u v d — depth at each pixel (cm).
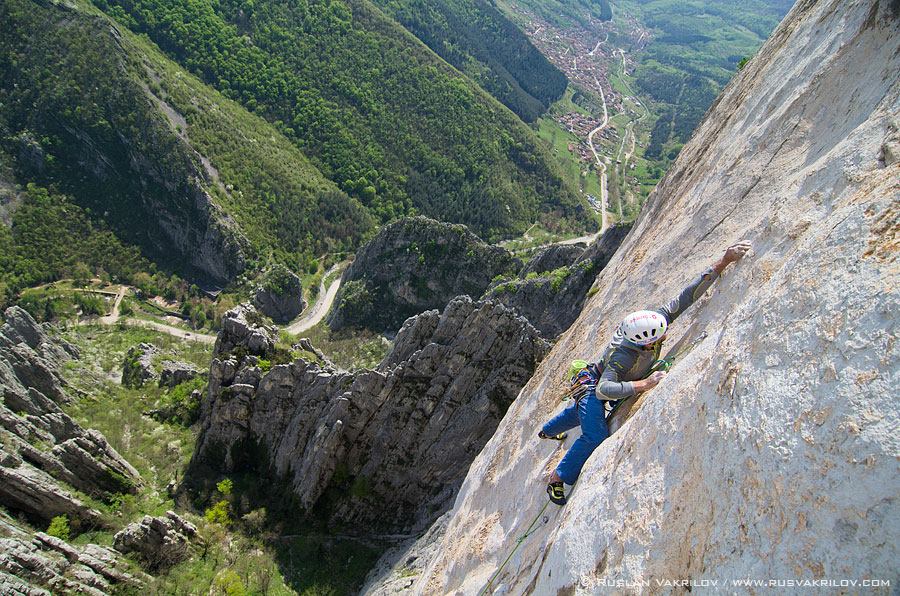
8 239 16162
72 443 5119
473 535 1747
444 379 4859
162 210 17475
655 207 2631
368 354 10894
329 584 4584
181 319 15312
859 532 486
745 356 715
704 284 1158
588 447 1073
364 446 5106
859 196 768
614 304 1892
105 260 16775
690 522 687
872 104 1162
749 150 1580
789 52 1816
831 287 636
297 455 5384
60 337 9294
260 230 17662
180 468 5819
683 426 781
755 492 606
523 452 1739
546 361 2505
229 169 18462
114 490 5269
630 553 760
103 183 17875
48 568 3856
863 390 535
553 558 959
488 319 4719
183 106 18800
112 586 4100
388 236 11700
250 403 5606
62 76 17875
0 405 5303
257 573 4603
